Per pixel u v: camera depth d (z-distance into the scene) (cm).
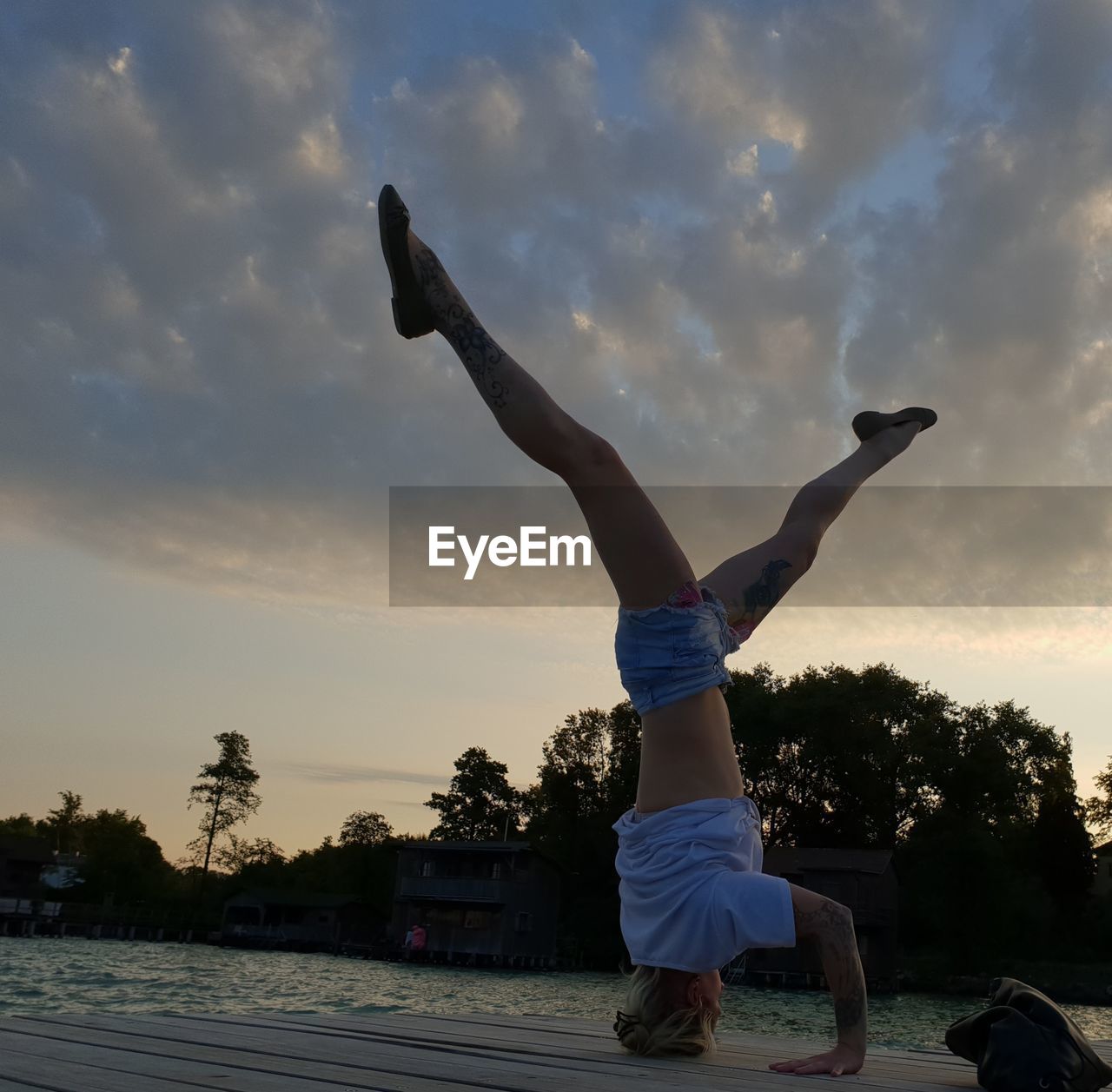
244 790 7850
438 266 285
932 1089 215
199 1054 224
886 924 4000
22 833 10444
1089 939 5012
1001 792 4522
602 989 3048
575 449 260
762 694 4856
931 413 367
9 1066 196
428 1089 186
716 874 249
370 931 5509
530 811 6888
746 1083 212
